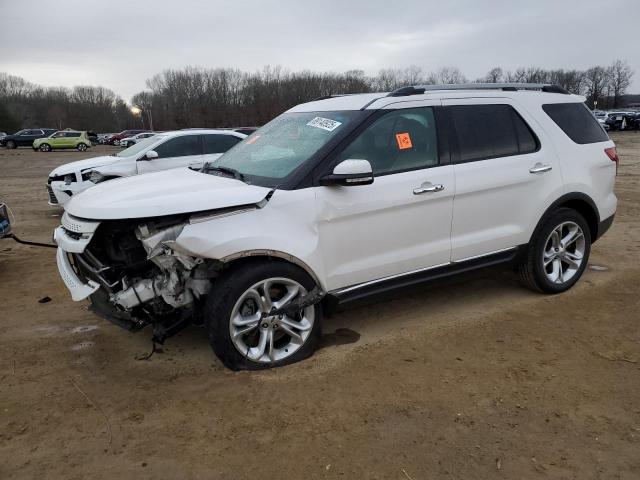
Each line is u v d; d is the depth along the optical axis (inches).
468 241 168.9
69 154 1395.2
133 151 393.4
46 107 4119.1
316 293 144.2
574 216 191.3
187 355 153.9
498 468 104.2
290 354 145.4
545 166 180.7
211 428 118.0
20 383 138.9
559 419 119.6
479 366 144.4
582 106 204.2
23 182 694.5
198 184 145.3
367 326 172.9
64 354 156.0
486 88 184.1
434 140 161.9
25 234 335.0
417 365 145.3
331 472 103.7
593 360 146.7
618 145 1176.2
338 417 121.1
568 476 101.8
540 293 197.6
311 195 141.4
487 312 182.2
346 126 150.9
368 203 147.5
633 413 121.7
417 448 110.3
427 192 156.1
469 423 118.6
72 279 143.8
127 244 139.6
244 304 138.7
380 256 154.5
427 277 164.1
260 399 128.7
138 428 118.4
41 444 113.3
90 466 106.3
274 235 136.0
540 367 143.3
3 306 196.9
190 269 132.6
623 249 263.1
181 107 3408.0
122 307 139.3
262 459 107.7
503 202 173.5
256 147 170.4
